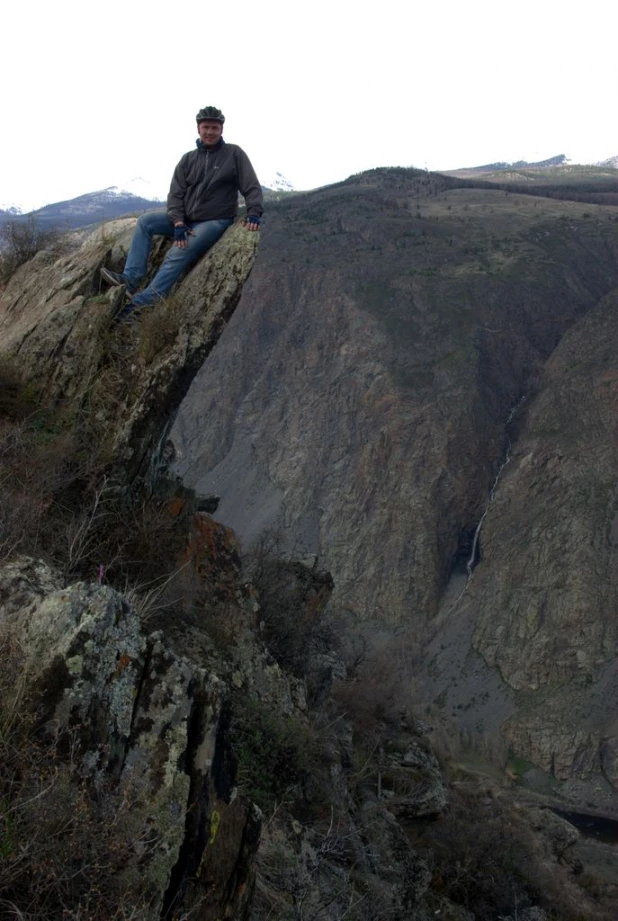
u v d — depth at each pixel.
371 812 9.09
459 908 10.73
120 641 3.24
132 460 6.12
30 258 9.02
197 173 6.55
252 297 157.62
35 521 4.95
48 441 5.83
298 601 10.62
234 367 147.75
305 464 125.81
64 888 2.45
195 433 141.25
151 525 6.27
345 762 9.80
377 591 106.56
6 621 3.33
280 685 7.41
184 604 6.79
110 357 6.36
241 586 7.72
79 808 2.59
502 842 13.48
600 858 41.53
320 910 5.15
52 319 6.52
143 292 6.55
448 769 23.67
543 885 13.88
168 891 2.79
